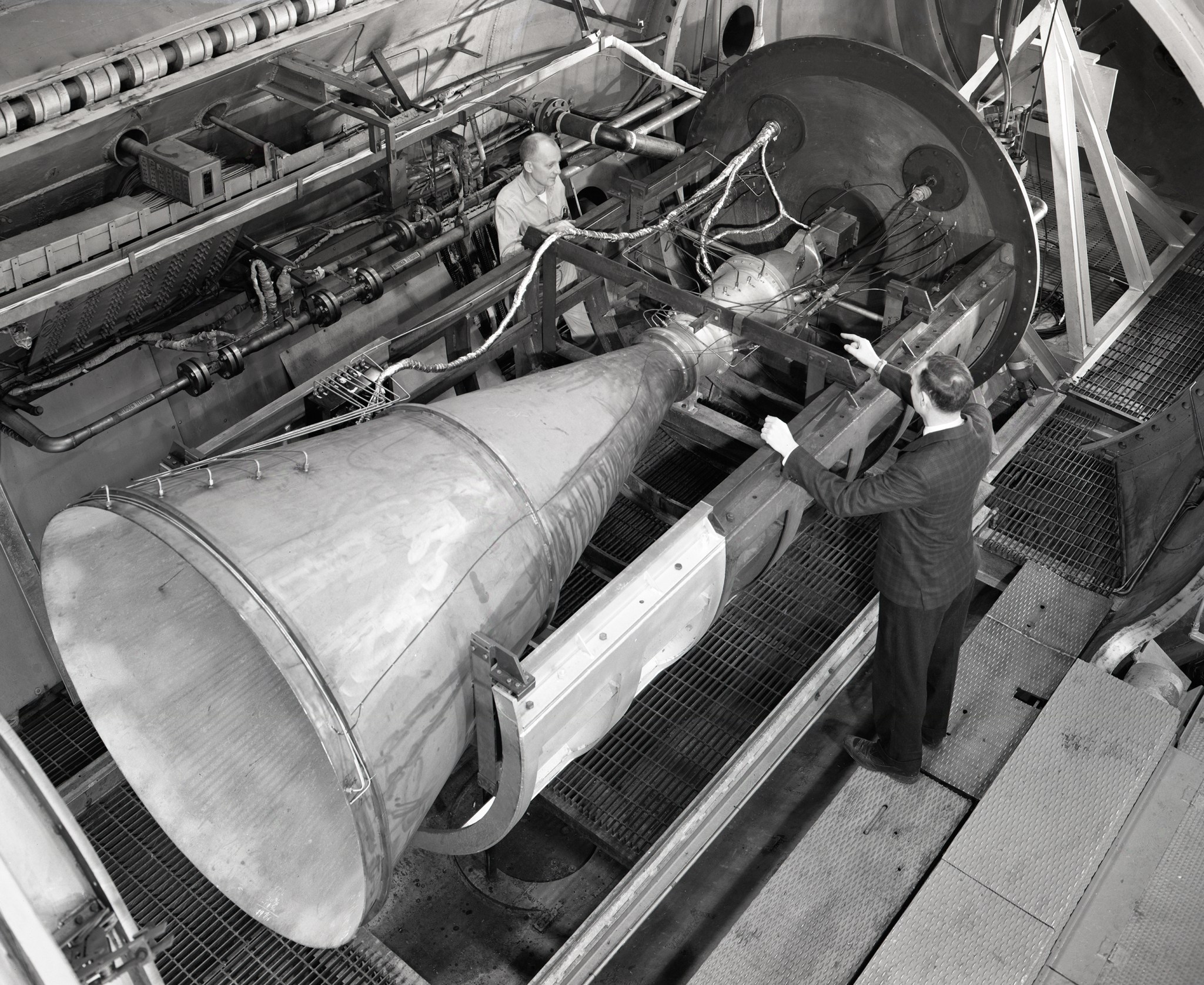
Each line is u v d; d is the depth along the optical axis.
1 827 1.86
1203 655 4.18
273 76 3.75
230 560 2.25
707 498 3.26
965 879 3.43
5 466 3.82
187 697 2.83
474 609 2.69
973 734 3.93
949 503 3.11
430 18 4.16
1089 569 4.57
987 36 5.13
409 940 3.76
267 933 3.39
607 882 3.95
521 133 5.38
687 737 3.93
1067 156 4.95
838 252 4.43
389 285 4.98
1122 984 3.24
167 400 4.27
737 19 5.96
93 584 2.74
